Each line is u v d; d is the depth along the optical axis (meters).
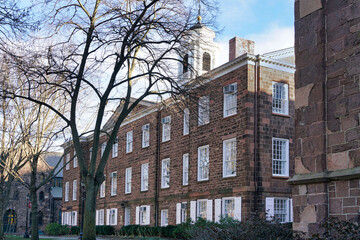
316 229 10.63
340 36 10.83
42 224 70.94
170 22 18.48
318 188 10.74
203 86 20.48
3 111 23.50
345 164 10.23
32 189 26.39
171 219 32.53
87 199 16.67
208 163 28.41
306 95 11.48
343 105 10.49
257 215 14.79
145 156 37.25
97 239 33.88
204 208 28.59
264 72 26.28
